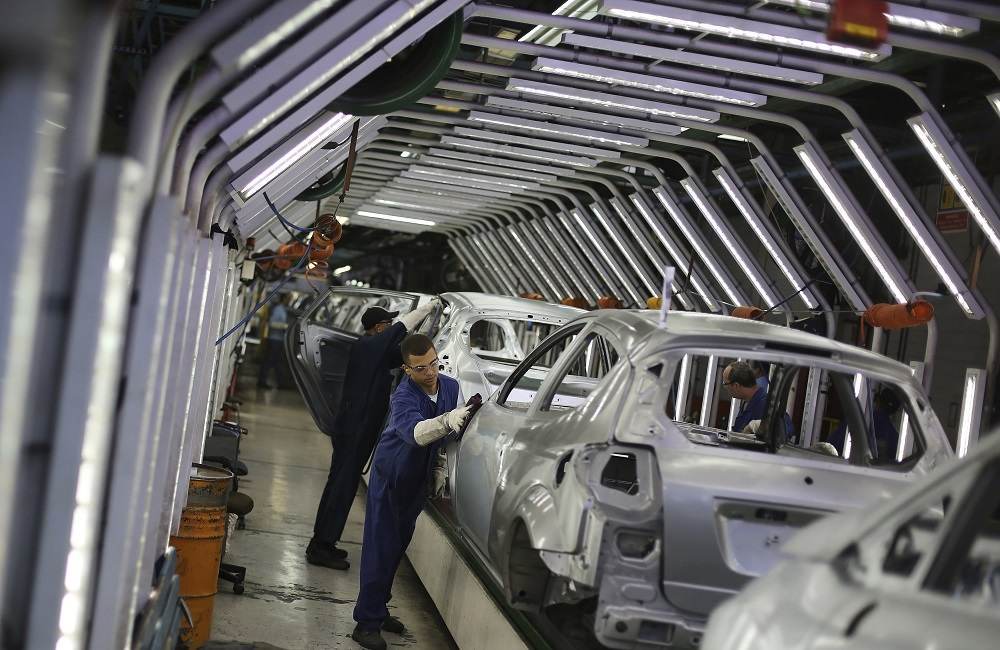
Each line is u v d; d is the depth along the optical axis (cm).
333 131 541
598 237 1505
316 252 803
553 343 549
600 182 1401
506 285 2023
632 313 450
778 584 243
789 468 388
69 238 197
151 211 252
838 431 728
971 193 749
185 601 477
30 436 203
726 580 372
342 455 686
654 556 374
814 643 201
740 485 377
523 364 565
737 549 377
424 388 536
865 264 1104
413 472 522
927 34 702
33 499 204
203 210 407
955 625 171
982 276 952
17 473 201
